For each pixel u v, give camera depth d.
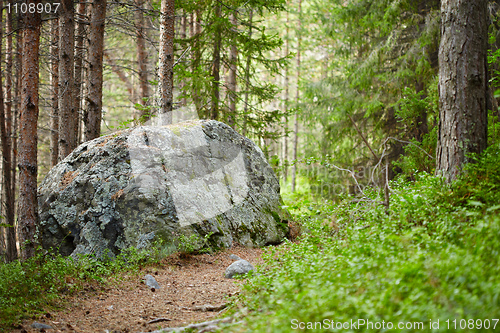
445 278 3.22
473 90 5.93
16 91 14.19
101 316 5.20
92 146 8.95
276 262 6.16
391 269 3.65
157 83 11.25
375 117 15.52
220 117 13.72
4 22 13.92
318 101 16.64
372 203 6.23
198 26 17.11
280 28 26.59
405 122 12.92
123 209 8.04
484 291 2.89
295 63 28.36
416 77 13.82
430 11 13.30
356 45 16.33
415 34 14.23
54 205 8.22
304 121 17.31
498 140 7.18
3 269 6.12
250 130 14.62
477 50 5.95
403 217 5.00
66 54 11.05
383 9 14.27
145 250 7.74
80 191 8.26
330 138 16.22
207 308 5.37
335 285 3.70
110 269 7.12
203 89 12.16
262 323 3.46
